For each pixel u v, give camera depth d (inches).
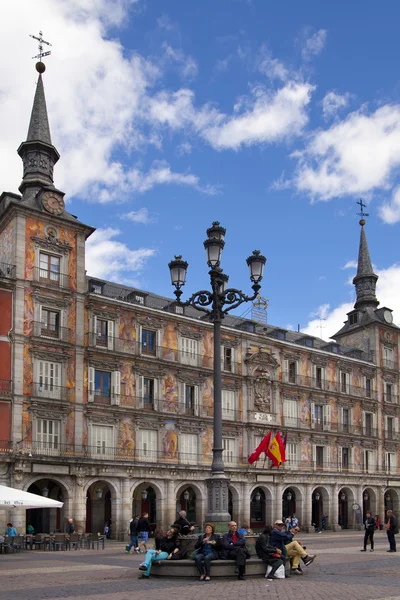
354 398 2930.6
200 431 2325.3
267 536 871.7
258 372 2564.0
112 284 2437.3
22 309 1921.8
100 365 2086.6
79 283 2074.3
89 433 2018.9
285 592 701.3
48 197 2048.5
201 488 2256.4
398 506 3043.8
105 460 1985.7
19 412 1859.0
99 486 2108.8
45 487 1932.8
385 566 1008.2
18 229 1958.7
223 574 834.8
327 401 2815.0
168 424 2234.3
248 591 712.4
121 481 2044.8
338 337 3314.5
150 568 868.6
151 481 2123.5
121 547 1665.8
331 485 2728.8
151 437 2186.3
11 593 713.0
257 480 2432.3
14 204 1956.2
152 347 2267.5
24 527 1796.3
